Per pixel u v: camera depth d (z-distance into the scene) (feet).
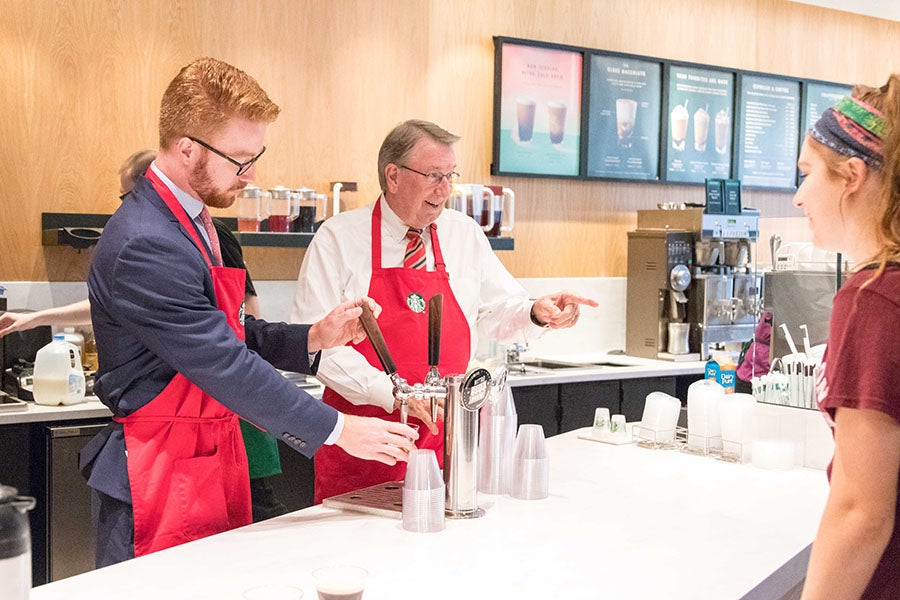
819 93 21.02
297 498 13.14
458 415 6.41
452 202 14.94
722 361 9.47
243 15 14.53
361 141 15.65
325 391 9.02
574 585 5.16
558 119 17.51
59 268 13.35
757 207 20.62
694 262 17.13
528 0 17.22
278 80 14.85
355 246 9.14
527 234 17.47
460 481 6.45
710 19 19.39
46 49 13.17
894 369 4.10
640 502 6.92
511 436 7.22
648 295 17.29
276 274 15.05
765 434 8.15
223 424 6.79
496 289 9.78
